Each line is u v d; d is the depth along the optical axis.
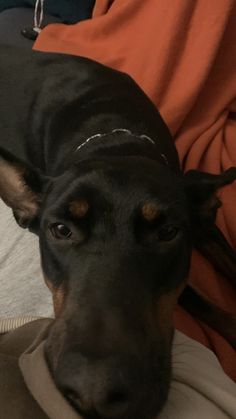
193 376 0.22
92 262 0.25
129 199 0.26
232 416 0.21
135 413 0.20
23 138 0.48
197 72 0.46
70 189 0.27
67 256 0.26
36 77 0.48
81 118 0.41
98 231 0.26
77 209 0.26
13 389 0.19
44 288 0.37
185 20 0.47
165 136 0.41
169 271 0.26
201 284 0.38
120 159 0.29
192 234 0.30
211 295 0.38
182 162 0.45
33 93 0.47
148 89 0.48
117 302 0.23
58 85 0.46
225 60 0.47
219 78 0.47
